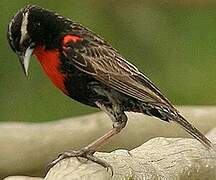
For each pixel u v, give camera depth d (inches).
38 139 482.9
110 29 613.9
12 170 483.2
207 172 356.2
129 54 616.4
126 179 331.0
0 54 600.7
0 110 606.2
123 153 346.9
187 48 618.8
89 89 345.7
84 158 332.5
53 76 345.7
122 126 346.6
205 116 489.7
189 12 626.8
